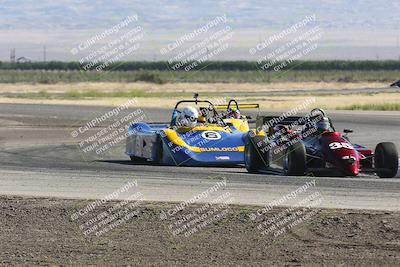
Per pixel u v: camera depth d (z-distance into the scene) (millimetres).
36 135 84812
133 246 30906
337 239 31844
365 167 50281
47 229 33781
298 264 28031
